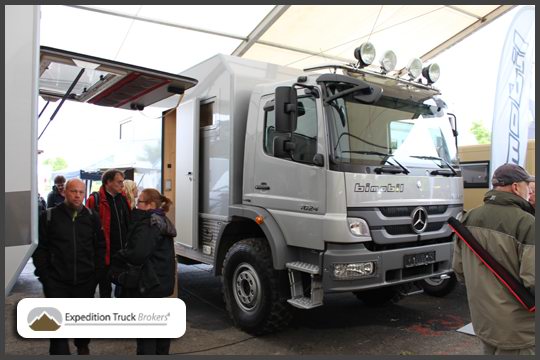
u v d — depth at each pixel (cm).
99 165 982
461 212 502
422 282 621
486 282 260
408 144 466
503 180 268
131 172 786
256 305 458
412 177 447
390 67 482
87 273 361
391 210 429
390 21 1105
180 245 607
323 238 402
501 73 581
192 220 570
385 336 462
